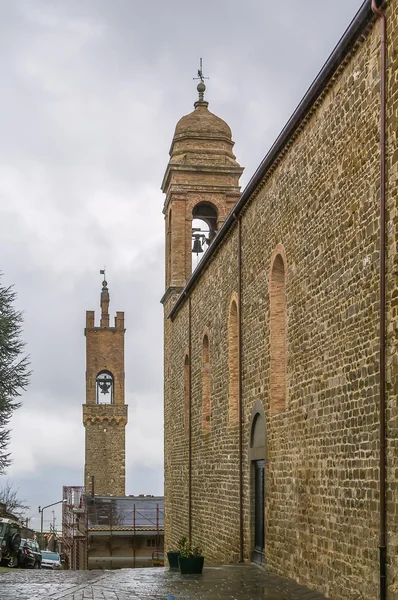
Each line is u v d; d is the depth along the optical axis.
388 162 12.98
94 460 78.19
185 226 40.06
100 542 52.06
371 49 13.84
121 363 80.88
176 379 37.41
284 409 19.92
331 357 15.62
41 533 82.06
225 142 41.22
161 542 52.47
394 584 12.33
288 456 18.52
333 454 15.38
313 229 16.92
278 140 18.94
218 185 40.44
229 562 24.75
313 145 17.02
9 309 41.03
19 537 34.41
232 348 25.53
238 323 24.12
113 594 17.19
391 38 12.94
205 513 29.23
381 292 13.02
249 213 22.97
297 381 17.86
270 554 20.00
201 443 30.28
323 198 16.28
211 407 28.55
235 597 15.93
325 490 15.80
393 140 12.82
